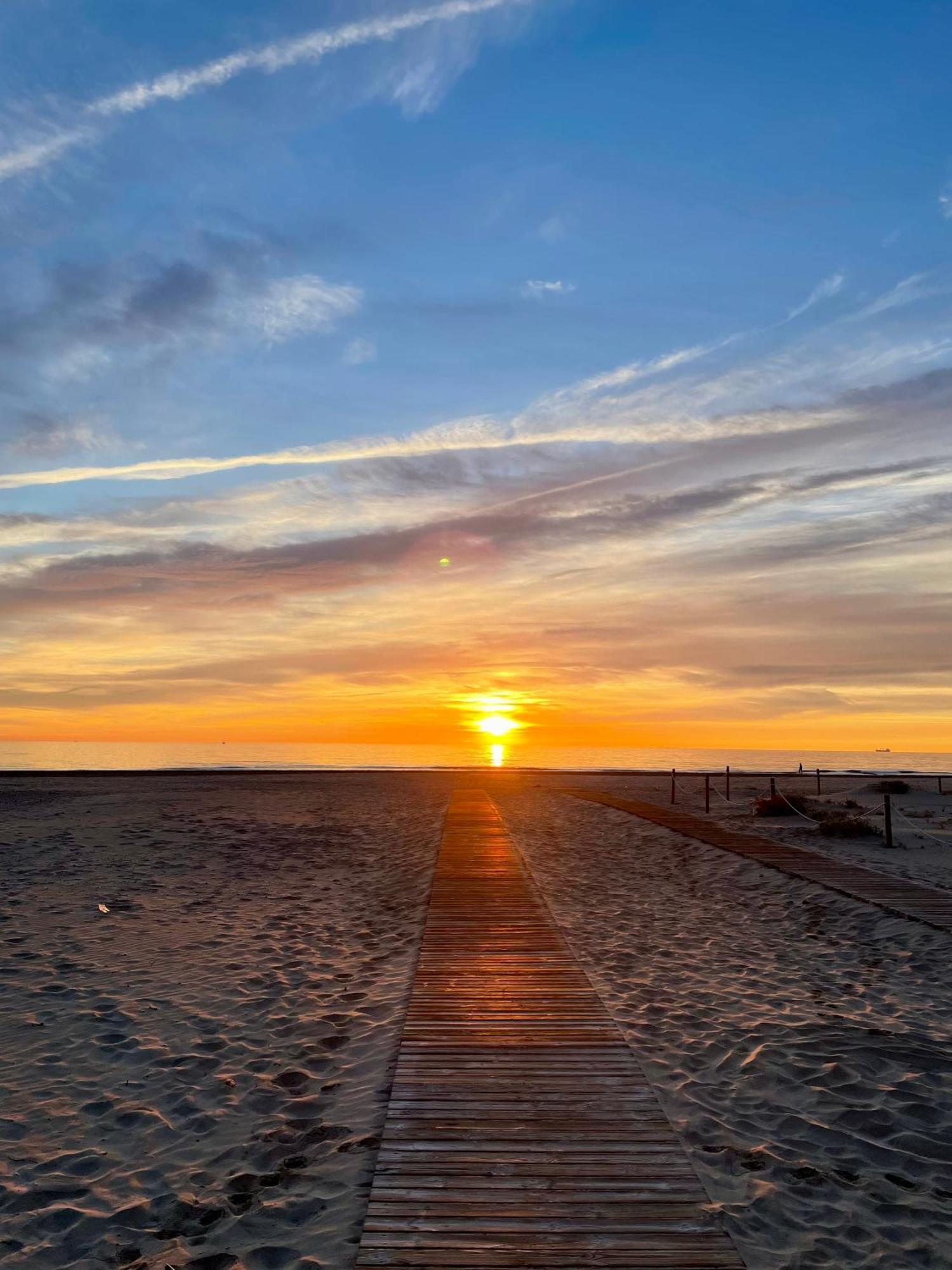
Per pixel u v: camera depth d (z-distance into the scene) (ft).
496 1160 14.70
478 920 33.99
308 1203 14.14
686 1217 13.03
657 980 26.78
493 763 307.17
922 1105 17.71
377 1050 20.77
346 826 69.92
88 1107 18.17
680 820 70.54
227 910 37.86
